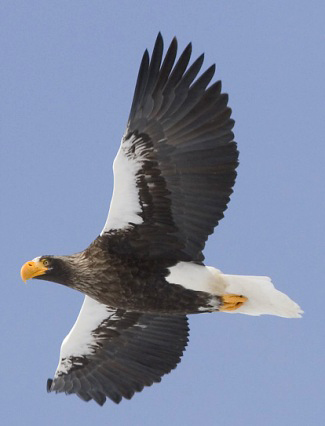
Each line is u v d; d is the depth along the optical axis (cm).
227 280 1653
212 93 1561
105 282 1688
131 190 1623
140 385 1870
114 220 1659
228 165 1572
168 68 1566
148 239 1655
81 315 1886
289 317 1642
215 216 1602
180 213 1620
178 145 1585
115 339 1881
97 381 1889
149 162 1600
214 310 1670
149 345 1870
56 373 1908
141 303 1683
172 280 1659
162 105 1574
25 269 1736
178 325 1862
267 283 1645
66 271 1719
